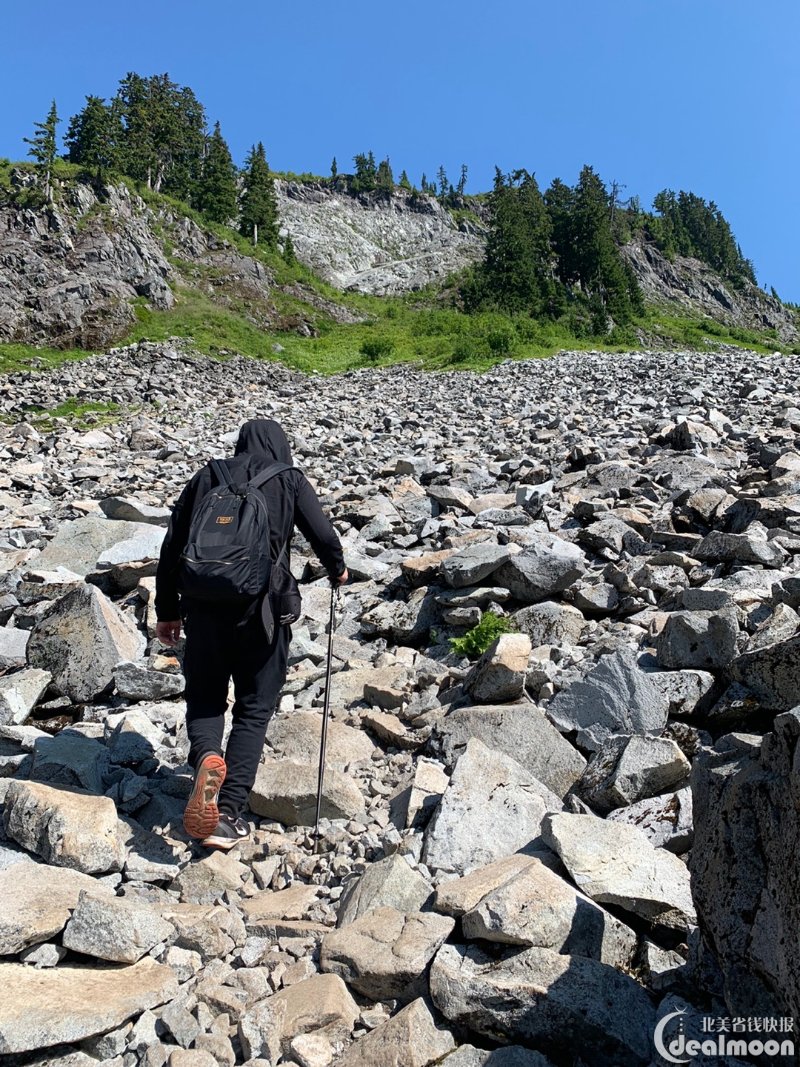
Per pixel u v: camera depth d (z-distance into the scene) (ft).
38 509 39.78
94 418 78.48
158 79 356.59
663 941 11.25
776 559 22.52
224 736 17.10
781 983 8.46
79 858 12.45
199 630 13.29
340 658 21.67
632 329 350.02
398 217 628.28
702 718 16.11
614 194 636.89
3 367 110.22
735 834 9.47
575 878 11.51
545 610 21.22
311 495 14.28
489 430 60.13
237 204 366.63
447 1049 9.63
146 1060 9.49
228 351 145.79
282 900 12.46
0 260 151.33
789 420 45.78
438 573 24.54
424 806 14.11
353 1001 10.31
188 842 13.85
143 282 164.76
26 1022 9.53
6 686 18.63
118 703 19.56
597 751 15.20
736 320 627.87
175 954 11.11
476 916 10.61
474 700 17.51
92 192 184.96
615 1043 9.37
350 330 199.72
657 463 37.60
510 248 301.43
